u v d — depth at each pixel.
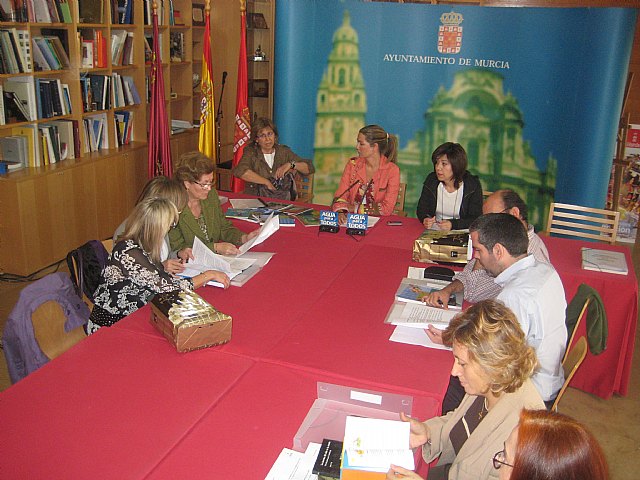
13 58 4.67
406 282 2.98
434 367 2.26
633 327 3.49
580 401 3.68
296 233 3.82
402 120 6.04
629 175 6.80
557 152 5.59
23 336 2.44
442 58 5.75
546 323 2.42
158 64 5.85
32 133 5.01
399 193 4.71
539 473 1.19
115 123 5.90
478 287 2.81
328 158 6.31
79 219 5.39
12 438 1.76
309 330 2.52
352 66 5.98
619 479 3.02
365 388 2.09
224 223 3.78
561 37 5.33
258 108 7.87
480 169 5.99
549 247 3.89
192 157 3.47
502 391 1.79
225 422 1.87
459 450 1.95
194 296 2.48
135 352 2.28
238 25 7.41
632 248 6.75
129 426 1.83
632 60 7.04
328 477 1.59
